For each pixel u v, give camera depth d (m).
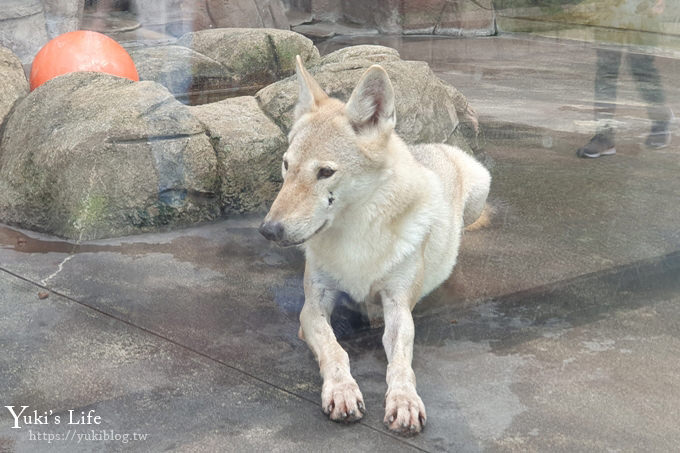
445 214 2.61
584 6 3.32
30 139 3.07
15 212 3.03
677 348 2.38
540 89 3.29
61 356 2.40
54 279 2.71
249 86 4.05
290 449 2.15
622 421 2.19
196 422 2.22
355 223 2.41
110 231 2.97
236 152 3.07
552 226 2.78
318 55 4.23
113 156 2.96
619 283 2.58
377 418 2.22
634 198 2.82
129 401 2.27
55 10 4.96
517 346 2.41
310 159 2.34
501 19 3.71
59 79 3.21
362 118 2.37
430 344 2.44
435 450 2.14
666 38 3.16
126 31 5.18
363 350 2.44
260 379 2.34
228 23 5.35
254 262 2.82
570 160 3.01
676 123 3.08
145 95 3.08
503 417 2.21
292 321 2.55
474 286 2.61
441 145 2.91
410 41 4.17
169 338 2.47
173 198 3.01
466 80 3.41
